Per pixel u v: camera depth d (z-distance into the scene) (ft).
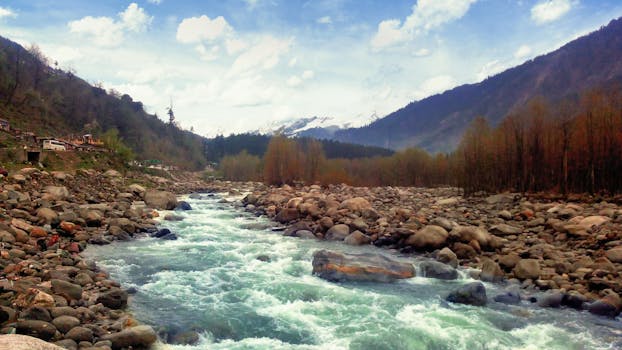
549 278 59.82
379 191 212.84
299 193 174.91
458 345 40.91
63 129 410.52
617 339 42.50
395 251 83.20
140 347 37.86
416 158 368.27
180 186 252.83
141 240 87.92
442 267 64.85
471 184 187.32
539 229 87.40
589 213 97.50
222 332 42.83
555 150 162.71
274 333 42.91
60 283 45.03
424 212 114.62
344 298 53.42
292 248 83.30
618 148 139.64
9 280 44.96
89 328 38.17
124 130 549.54
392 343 40.98
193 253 77.41
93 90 604.49
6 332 34.35
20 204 88.02
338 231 95.09
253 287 57.47
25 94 397.19
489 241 76.89
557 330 44.52
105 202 128.16
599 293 53.01
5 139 193.77
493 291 57.72
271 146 312.91
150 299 51.65
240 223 116.37
